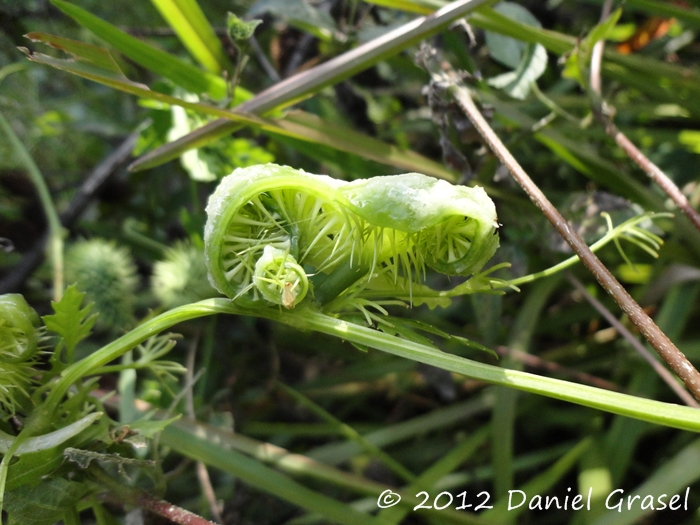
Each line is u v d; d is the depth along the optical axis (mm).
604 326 246
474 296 208
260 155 203
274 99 176
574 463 206
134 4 275
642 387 209
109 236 252
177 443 168
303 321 106
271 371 227
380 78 292
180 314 112
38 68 263
